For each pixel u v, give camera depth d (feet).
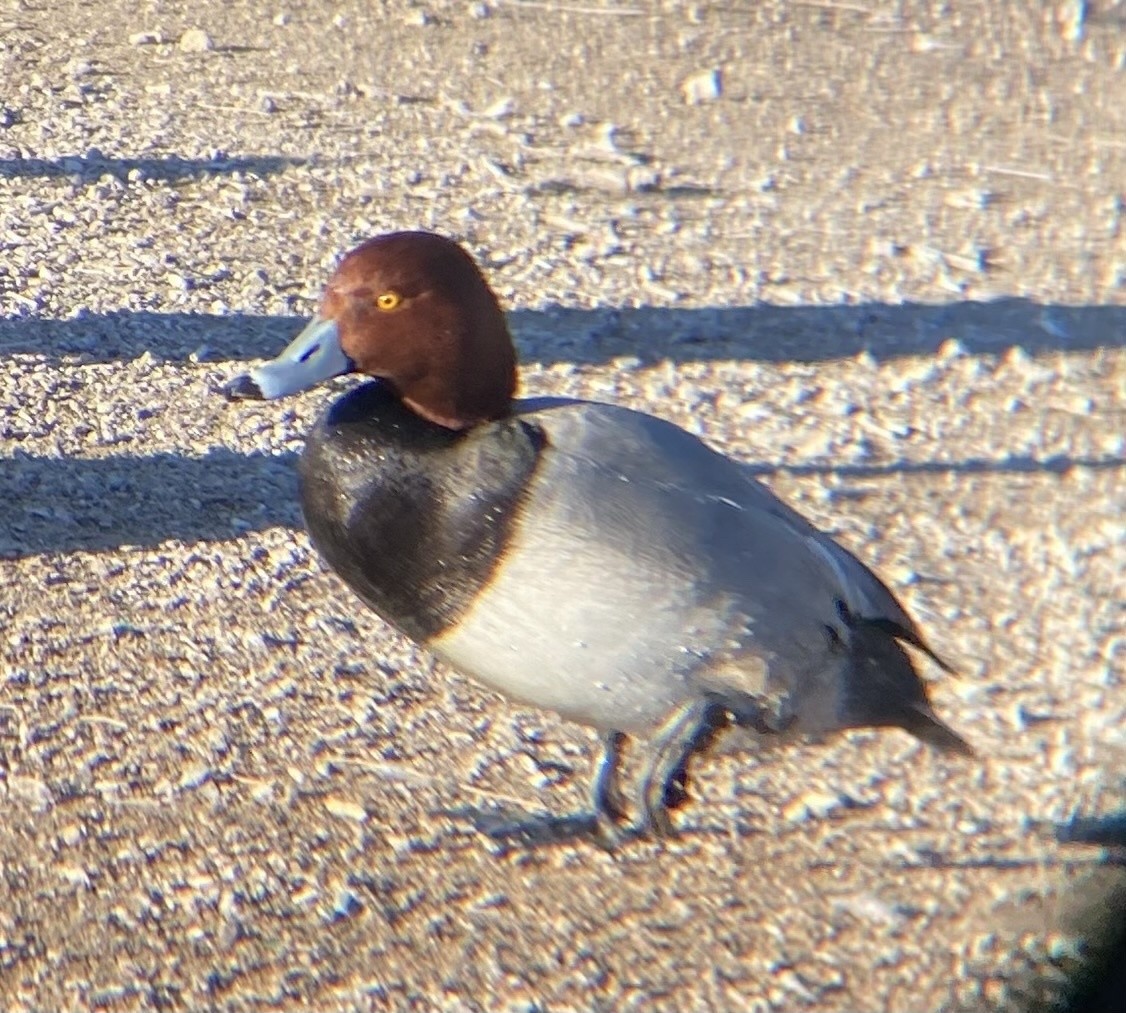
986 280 53.57
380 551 24.99
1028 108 72.08
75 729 28.78
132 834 26.23
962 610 34.91
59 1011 22.41
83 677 30.27
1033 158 65.87
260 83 66.54
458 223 54.24
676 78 71.72
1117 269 55.21
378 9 77.92
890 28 82.17
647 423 25.77
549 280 50.57
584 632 24.41
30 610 32.22
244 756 28.45
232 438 39.93
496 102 66.33
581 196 57.62
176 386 42.19
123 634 31.71
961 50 79.66
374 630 32.68
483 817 27.35
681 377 45.06
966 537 37.99
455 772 28.58
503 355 25.82
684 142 64.08
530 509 24.35
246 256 50.42
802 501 38.96
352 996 23.09
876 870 26.73
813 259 53.98
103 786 27.37
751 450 41.39
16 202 52.90
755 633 24.76
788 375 45.83
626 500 24.43
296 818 26.94
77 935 23.95
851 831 27.78
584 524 24.23
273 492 37.70
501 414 25.82
